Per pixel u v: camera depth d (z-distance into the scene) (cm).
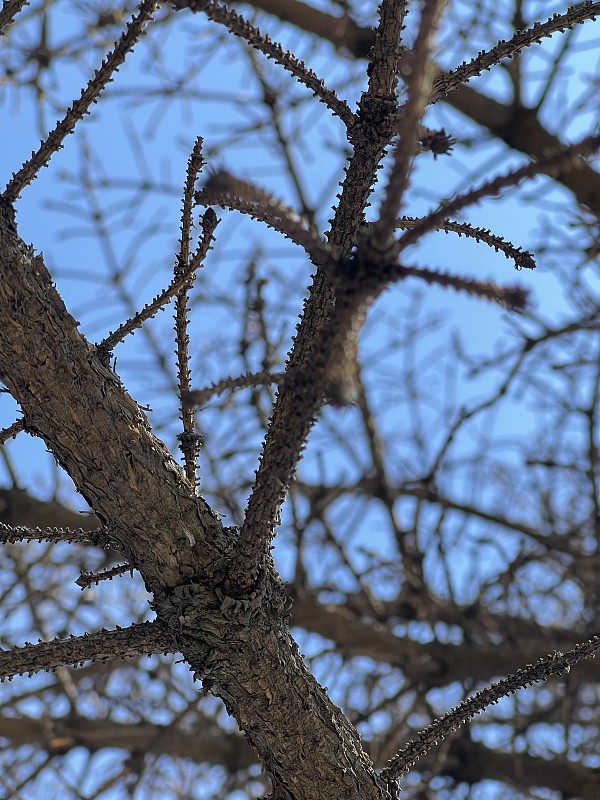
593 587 731
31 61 712
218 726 747
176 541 233
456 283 169
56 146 224
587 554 755
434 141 218
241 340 627
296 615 696
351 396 182
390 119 239
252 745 251
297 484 771
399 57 237
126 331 236
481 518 757
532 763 674
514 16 691
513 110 692
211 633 231
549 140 686
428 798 638
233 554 232
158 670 721
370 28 723
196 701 682
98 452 228
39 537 239
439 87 253
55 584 679
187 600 231
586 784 651
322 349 179
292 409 190
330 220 251
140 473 231
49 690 688
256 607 234
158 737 687
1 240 220
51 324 224
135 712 720
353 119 243
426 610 706
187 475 250
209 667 234
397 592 812
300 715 243
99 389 229
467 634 702
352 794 247
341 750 249
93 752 683
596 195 636
